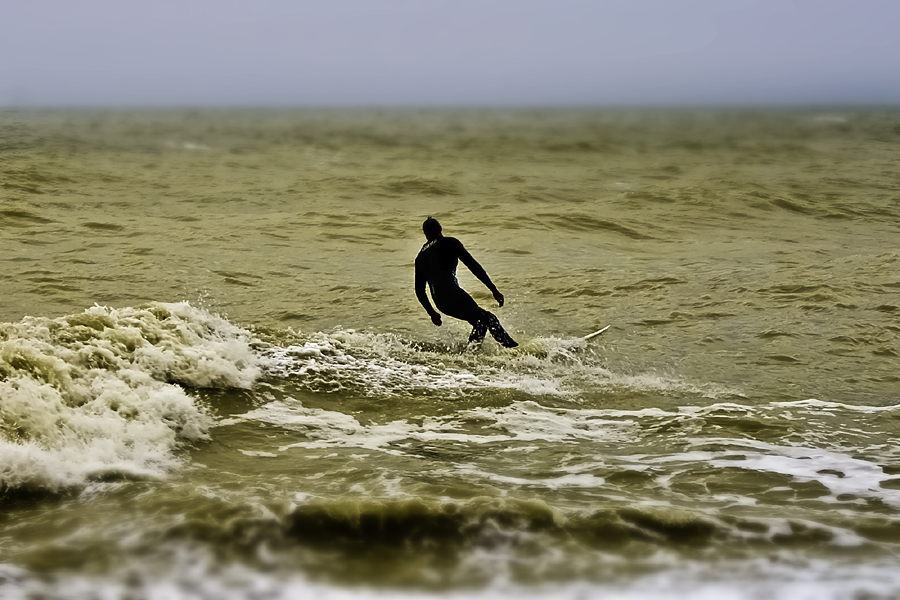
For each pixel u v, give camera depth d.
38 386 19.20
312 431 20.92
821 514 15.59
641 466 18.48
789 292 39.53
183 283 40.56
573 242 57.12
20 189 77.69
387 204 79.19
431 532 14.29
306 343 28.50
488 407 23.41
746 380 26.48
